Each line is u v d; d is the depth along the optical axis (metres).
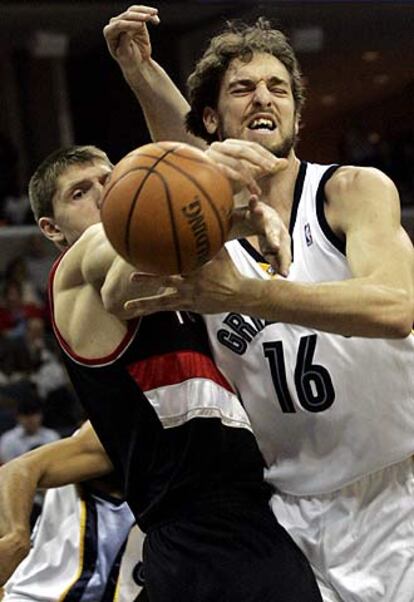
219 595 6.27
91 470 7.52
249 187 4.96
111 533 7.86
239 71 6.65
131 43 7.46
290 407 6.68
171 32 31.34
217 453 6.43
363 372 6.60
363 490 6.85
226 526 6.39
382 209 6.18
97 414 6.63
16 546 7.05
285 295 5.23
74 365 6.55
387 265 5.80
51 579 7.94
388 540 6.78
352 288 5.41
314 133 39.47
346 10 30.03
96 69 34.09
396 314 5.46
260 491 6.70
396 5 30.02
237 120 6.65
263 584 6.27
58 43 31.42
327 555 6.79
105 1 28.91
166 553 6.43
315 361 6.59
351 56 36.62
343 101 38.94
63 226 7.24
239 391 6.74
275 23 8.40
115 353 6.36
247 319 6.60
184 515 6.43
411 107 37.91
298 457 6.84
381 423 6.68
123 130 33.75
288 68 6.79
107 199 4.93
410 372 6.67
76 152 7.27
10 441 16.78
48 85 33.72
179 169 4.86
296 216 6.59
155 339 6.40
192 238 4.83
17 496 7.20
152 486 6.51
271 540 6.47
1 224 28.56
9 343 21.28
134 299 5.34
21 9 28.56
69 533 7.96
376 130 38.75
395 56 36.84
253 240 6.61
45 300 24.70
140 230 4.83
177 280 5.06
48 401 17.91
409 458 7.02
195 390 6.40
